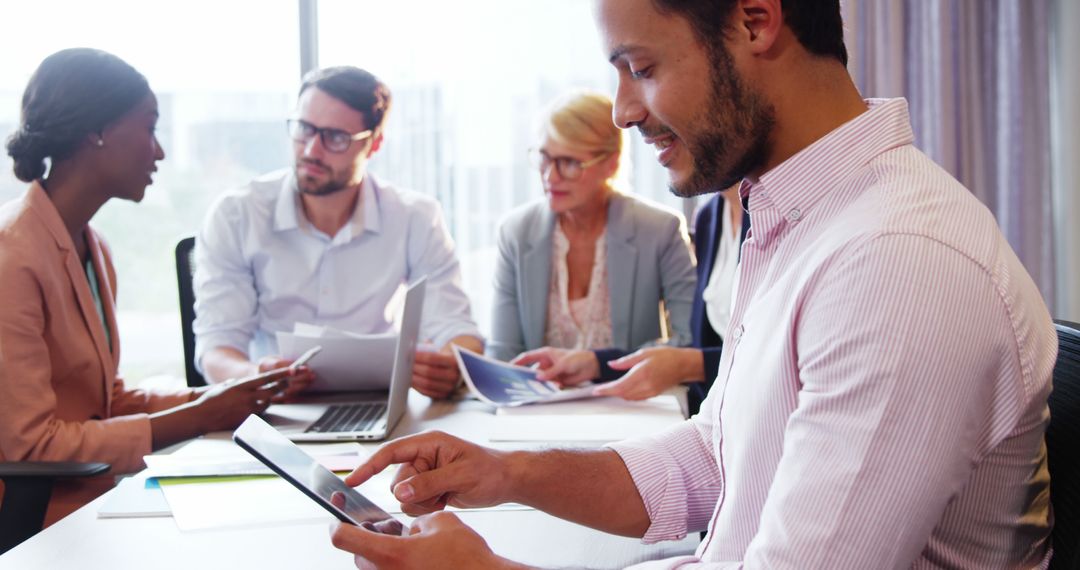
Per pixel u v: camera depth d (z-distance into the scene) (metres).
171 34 3.67
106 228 3.86
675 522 1.13
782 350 0.85
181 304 2.50
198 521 1.13
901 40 3.49
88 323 1.85
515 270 2.69
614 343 2.59
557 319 2.64
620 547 1.13
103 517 1.16
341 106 2.42
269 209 2.54
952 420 0.73
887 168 0.86
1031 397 0.78
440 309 2.64
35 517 1.42
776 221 0.95
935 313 0.74
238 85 3.72
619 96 0.96
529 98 3.67
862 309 0.76
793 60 0.91
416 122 3.68
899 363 0.73
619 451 1.17
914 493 0.73
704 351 1.98
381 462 1.03
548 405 1.87
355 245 2.59
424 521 0.87
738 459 0.92
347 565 1.00
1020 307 0.77
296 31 3.67
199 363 2.41
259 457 0.93
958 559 0.85
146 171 1.97
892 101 0.91
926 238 0.76
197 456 1.43
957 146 3.54
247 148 3.77
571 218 2.63
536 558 1.07
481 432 1.64
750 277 1.00
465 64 3.67
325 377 1.97
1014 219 3.57
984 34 3.56
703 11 0.89
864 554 0.73
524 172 3.70
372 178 2.70
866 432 0.73
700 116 0.91
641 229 2.61
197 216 3.84
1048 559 0.92
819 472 0.75
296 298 2.54
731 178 0.95
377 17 3.65
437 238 2.68
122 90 1.88
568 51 3.65
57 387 1.80
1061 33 3.62
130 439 1.64
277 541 1.07
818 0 0.91
